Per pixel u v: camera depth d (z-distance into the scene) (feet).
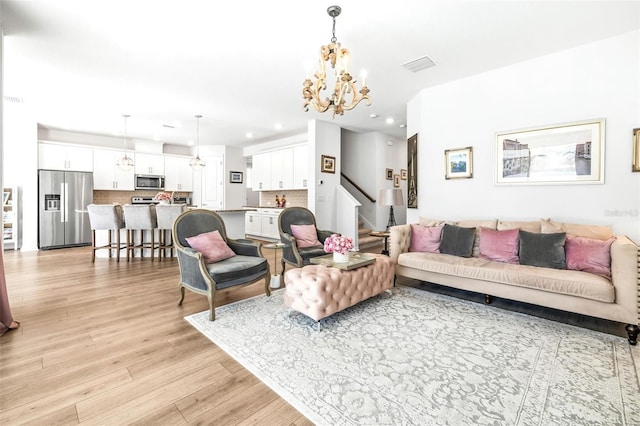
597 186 9.68
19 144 19.12
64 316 8.71
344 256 9.62
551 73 10.43
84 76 12.05
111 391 5.39
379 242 22.67
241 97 14.65
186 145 27.89
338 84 7.64
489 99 11.87
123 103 15.53
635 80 9.00
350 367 6.17
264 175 25.41
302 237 13.41
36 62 10.80
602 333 7.69
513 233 10.15
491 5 7.73
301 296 8.18
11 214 19.30
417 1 7.55
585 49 9.77
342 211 20.17
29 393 5.29
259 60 10.75
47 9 7.75
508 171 11.43
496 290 9.16
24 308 9.31
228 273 9.03
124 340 7.30
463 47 9.93
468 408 4.97
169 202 20.52
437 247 11.76
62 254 18.16
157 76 12.10
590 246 8.41
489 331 7.82
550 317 8.74
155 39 9.30
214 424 4.65
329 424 4.64
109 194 23.95
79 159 21.58
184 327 8.07
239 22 8.41
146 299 10.23
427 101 13.82
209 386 5.57
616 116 9.31
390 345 7.09
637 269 7.09
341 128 21.68
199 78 12.30
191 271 9.11
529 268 8.92
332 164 20.18
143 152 24.70
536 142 10.77
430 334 7.66
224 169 27.91
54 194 20.11
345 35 9.14
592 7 7.82
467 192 12.65
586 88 9.78
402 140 25.21
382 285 10.14
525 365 6.23
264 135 23.72
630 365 6.20
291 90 13.70
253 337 7.49
